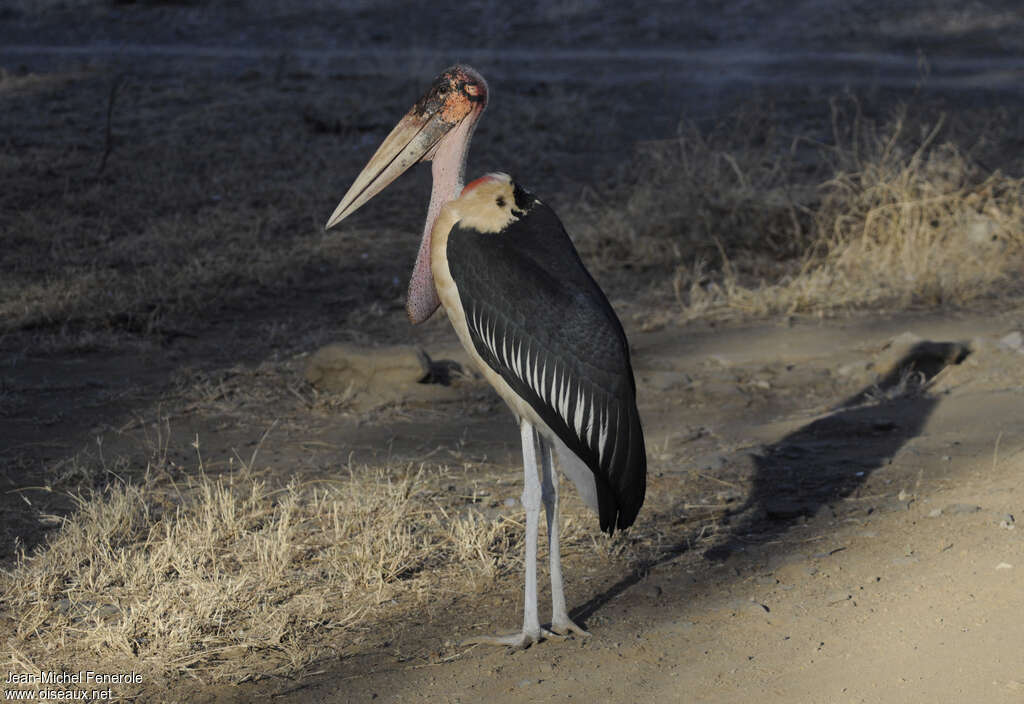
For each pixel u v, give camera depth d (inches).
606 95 1129.4
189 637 257.4
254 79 1173.1
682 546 307.6
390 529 309.4
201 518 318.3
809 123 983.6
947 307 557.6
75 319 539.5
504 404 441.1
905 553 285.1
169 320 548.7
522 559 301.0
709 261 655.8
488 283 247.3
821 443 385.4
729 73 1227.9
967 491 326.6
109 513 318.3
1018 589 248.1
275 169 847.7
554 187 823.1
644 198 710.5
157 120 981.8
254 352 507.2
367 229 725.9
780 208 677.9
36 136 912.9
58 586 284.2
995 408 402.9
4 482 353.7
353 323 552.1
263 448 390.0
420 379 447.2
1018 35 1343.5
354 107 1018.7
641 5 1631.4
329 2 1727.4
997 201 675.4
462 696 230.4
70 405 429.1
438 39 1492.4
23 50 1459.2
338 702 231.0
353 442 397.7
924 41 1347.2
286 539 302.8
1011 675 210.7
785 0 1599.4
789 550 298.2
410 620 268.7
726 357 489.7
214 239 682.8
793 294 570.6
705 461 369.1
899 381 451.8
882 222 640.4
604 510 251.1
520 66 1300.4
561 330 242.5
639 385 457.4
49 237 678.5
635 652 245.0
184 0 1743.4
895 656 226.4
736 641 245.1
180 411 425.1
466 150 287.6
